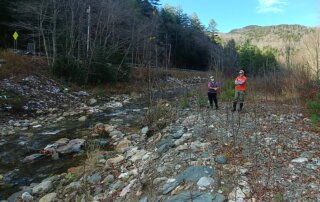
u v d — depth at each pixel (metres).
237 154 8.30
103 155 10.70
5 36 37.78
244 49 85.50
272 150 8.53
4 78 21.77
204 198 6.24
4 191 8.72
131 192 7.40
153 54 22.75
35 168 10.30
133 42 36.81
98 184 8.37
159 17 58.72
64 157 11.20
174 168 7.97
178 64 73.94
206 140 9.76
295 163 7.66
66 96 23.72
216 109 15.70
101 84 30.34
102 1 34.31
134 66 37.41
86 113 19.56
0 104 18.16
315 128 10.80
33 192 8.49
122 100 25.50
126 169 9.05
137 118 17.09
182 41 74.44
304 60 25.20
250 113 13.91
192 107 17.02
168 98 21.12
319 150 8.54
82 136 13.98
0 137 13.91
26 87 21.97
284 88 19.52
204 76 52.72
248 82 25.53
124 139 12.46
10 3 34.31
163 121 13.59
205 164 7.81
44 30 33.50
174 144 9.84
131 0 52.25
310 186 6.53
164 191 6.94
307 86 18.05
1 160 11.08
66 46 30.81
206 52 78.12
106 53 33.06
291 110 14.50
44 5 30.73
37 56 30.88
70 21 34.25
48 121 17.28
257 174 7.08
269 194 6.27
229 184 6.66
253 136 9.84
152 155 9.48
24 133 14.59
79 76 28.11
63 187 8.50
